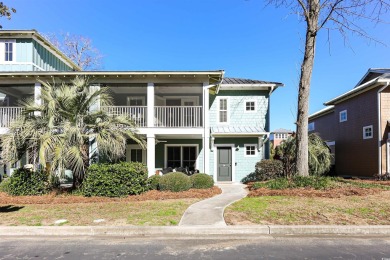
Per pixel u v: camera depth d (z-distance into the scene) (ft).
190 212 23.12
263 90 51.39
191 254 14.87
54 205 26.58
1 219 21.26
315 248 15.66
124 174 31.09
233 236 18.10
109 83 41.73
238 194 33.17
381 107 49.37
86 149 34.83
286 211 22.74
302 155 36.68
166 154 49.98
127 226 19.06
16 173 31.91
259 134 46.98
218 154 49.83
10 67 47.19
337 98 61.62
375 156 50.29
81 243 16.84
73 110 32.27
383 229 18.49
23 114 31.73
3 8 38.78
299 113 37.17
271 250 15.39
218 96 51.49
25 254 15.01
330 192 30.32
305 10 36.27
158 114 46.01
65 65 61.72
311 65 36.91
